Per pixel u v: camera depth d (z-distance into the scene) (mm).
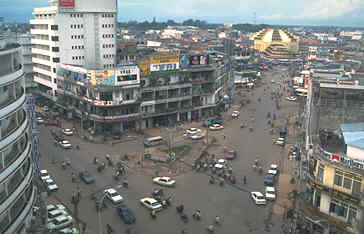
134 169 68562
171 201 55875
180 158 75562
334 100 58344
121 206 51938
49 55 115625
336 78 79500
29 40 132375
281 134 94562
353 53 152750
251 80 180625
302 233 44312
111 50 122125
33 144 55781
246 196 58219
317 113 59469
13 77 36719
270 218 51188
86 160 72375
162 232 47062
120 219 50094
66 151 77438
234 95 153000
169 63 97812
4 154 37469
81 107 93000
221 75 122000
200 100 108812
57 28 110562
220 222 49906
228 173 67500
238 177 66062
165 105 99562
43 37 118688
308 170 47938
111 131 90750
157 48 154375
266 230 47969
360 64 109500
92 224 48469
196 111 109000
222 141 88875
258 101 141750
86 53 117688
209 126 100438
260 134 95875
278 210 53594
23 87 42188
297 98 144875
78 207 53125
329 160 41781
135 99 90812
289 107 131625
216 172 67875
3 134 36062
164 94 98312
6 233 34594
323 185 42250
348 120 58250
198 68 106312
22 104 39531
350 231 38844
